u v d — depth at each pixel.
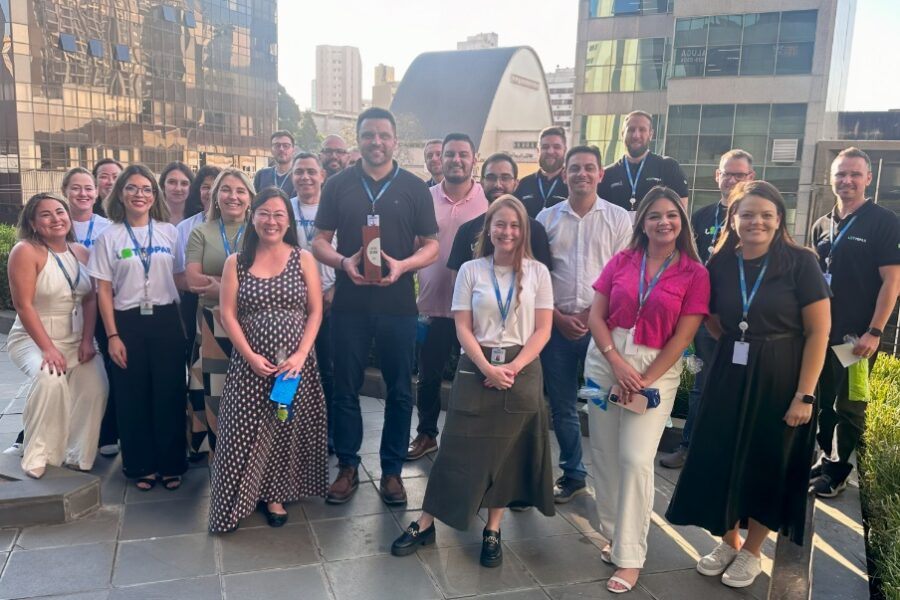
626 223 3.93
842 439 3.87
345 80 171.50
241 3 45.53
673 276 3.05
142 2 39.31
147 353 3.89
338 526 3.61
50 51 35.28
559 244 4.02
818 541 3.38
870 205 3.83
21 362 3.88
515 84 73.88
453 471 3.20
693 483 3.11
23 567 3.09
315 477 3.76
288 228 3.62
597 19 32.38
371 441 4.93
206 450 4.43
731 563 3.22
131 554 3.24
